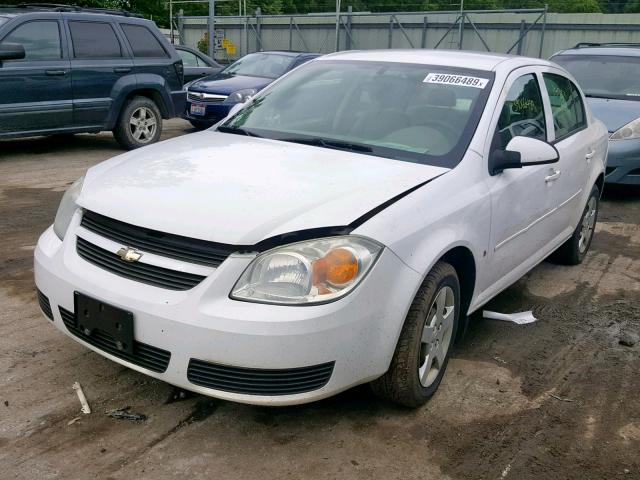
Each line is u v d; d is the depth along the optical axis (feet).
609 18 70.85
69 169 28.09
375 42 80.59
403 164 11.16
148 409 10.25
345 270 8.70
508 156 11.88
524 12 71.26
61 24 29.40
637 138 25.55
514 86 13.50
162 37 33.83
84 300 9.39
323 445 9.62
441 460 9.50
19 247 17.49
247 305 8.49
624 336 14.07
